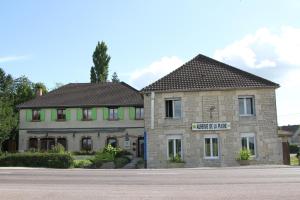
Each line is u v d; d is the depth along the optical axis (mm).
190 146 32531
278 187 13375
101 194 12188
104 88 51688
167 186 14242
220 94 32750
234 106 32500
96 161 32656
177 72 34906
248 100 32781
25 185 15180
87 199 11156
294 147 71000
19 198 11438
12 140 51625
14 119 46781
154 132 33062
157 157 32719
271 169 23656
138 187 14055
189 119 32781
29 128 48469
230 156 31984
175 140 32875
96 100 48719
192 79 33844
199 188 13469
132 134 46594
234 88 32438
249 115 32406
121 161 33688
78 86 52906
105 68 71062
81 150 46688
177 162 32000
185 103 33031
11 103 51594
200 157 32281
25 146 48062
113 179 17359
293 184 14211
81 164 32250
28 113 48750
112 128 46969
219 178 17109
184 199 10914
